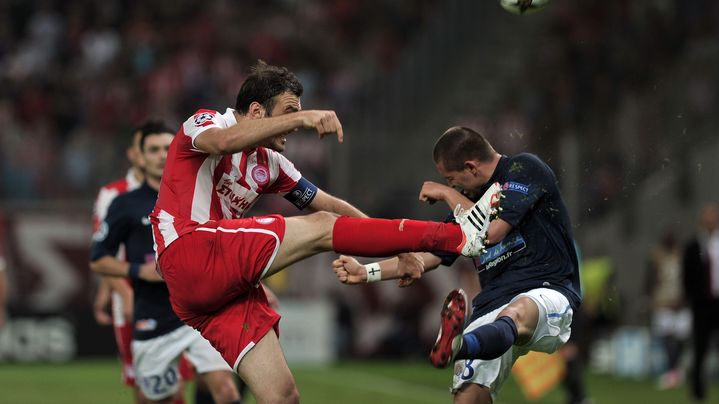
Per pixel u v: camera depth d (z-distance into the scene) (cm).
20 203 5572
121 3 8062
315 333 5872
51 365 5512
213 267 1930
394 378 5097
